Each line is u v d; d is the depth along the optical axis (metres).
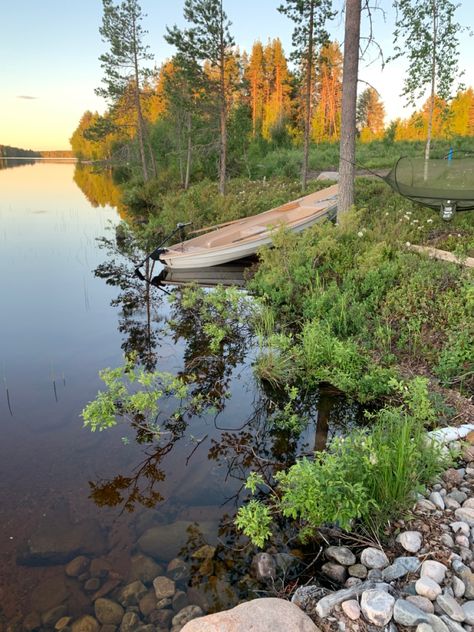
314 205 12.16
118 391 4.75
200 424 4.71
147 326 7.62
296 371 5.36
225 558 2.95
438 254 7.96
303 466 2.97
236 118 23.52
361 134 54.75
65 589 2.76
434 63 13.52
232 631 2.07
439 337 5.52
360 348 5.46
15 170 56.38
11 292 9.55
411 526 2.80
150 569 2.89
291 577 2.73
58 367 6.06
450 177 9.50
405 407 4.39
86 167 68.94
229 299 7.43
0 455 4.16
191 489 3.69
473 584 2.32
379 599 2.23
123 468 3.98
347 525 2.71
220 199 16.14
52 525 3.30
